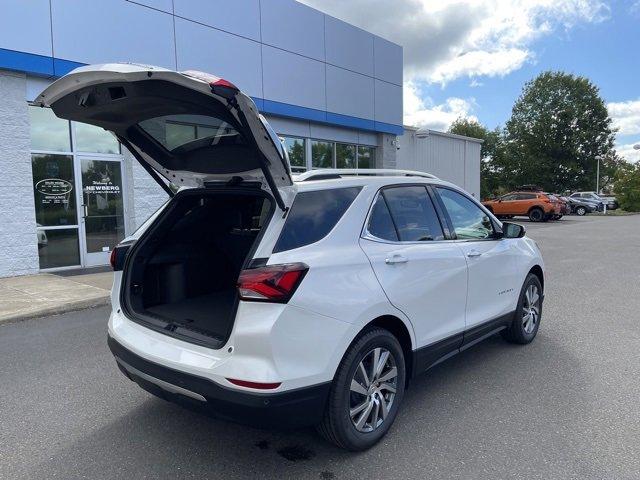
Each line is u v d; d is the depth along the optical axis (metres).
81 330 5.97
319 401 2.85
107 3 9.95
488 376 4.42
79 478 2.93
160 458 3.14
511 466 3.00
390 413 3.36
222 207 4.25
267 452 3.20
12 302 6.98
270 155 2.84
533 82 62.06
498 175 62.03
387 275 3.30
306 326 2.78
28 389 4.22
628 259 11.97
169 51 11.01
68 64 9.47
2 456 3.17
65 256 10.12
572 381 4.29
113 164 10.80
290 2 13.73
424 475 2.92
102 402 3.97
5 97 8.96
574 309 6.84
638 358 4.84
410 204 3.82
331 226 3.15
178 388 2.88
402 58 18.28
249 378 2.63
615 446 3.22
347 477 2.91
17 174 9.18
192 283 4.11
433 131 22.45
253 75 12.84
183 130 3.25
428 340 3.68
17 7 8.79
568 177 57.94
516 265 4.96
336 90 15.45
